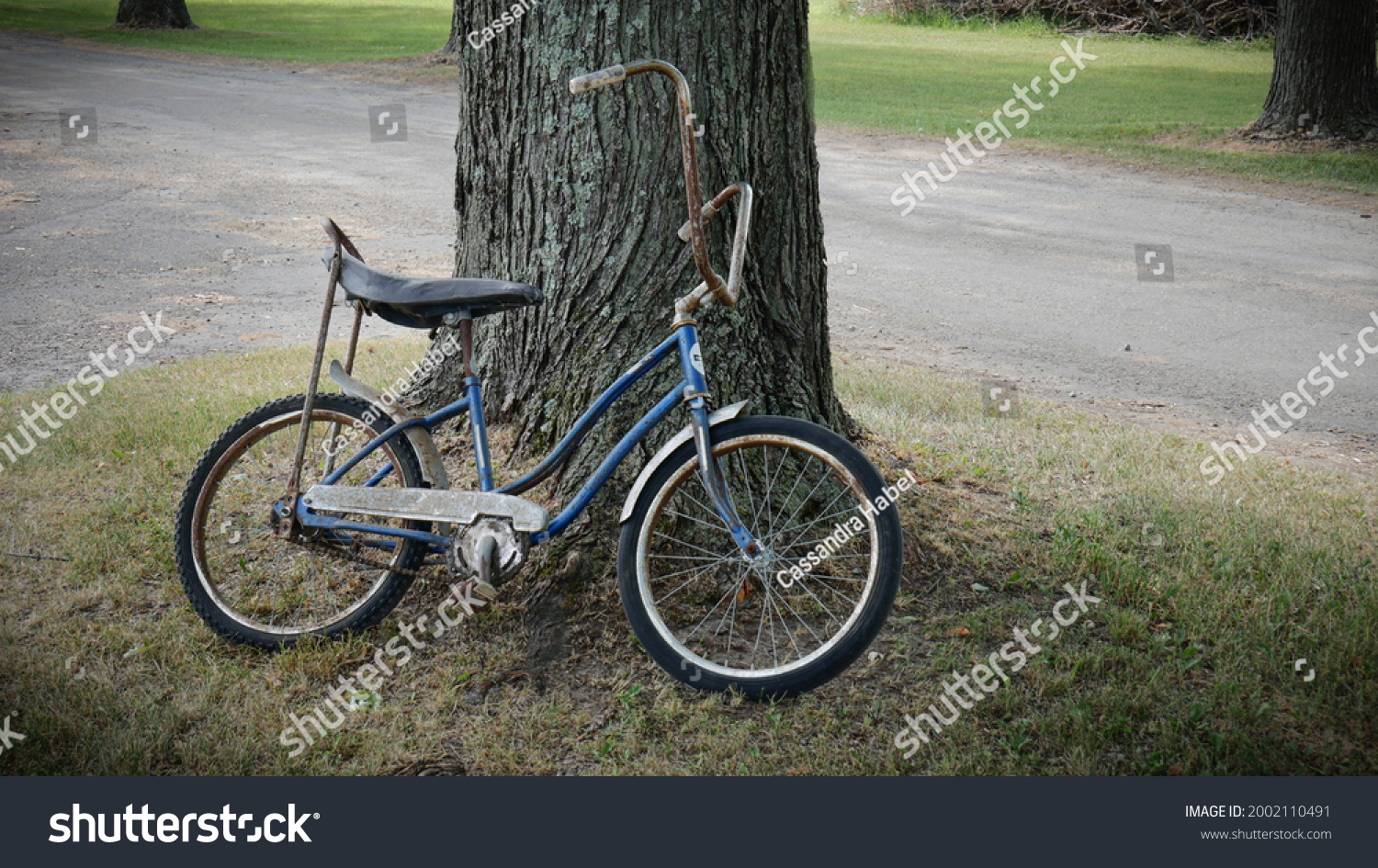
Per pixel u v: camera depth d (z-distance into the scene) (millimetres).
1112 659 3324
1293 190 12992
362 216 11055
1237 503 4457
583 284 3736
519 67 3748
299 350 6496
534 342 3879
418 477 3410
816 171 4008
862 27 35312
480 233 4051
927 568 3766
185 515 3434
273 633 3383
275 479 4359
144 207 11180
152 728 3004
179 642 3383
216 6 40781
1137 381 6570
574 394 3766
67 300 7840
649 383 3666
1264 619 3502
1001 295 8656
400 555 3381
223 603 3434
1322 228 11102
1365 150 14781
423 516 3246
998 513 4238
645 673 3238
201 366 6141
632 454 3627
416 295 3193
